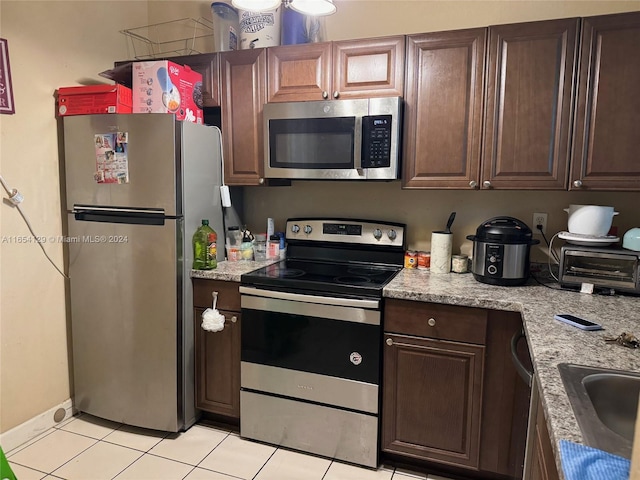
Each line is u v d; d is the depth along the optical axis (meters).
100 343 2.29
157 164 2.08
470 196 2.31
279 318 2.05
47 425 2.29
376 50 2.07
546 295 1.81
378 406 1.94
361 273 2.21
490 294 1.82
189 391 2.28
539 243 2.17
